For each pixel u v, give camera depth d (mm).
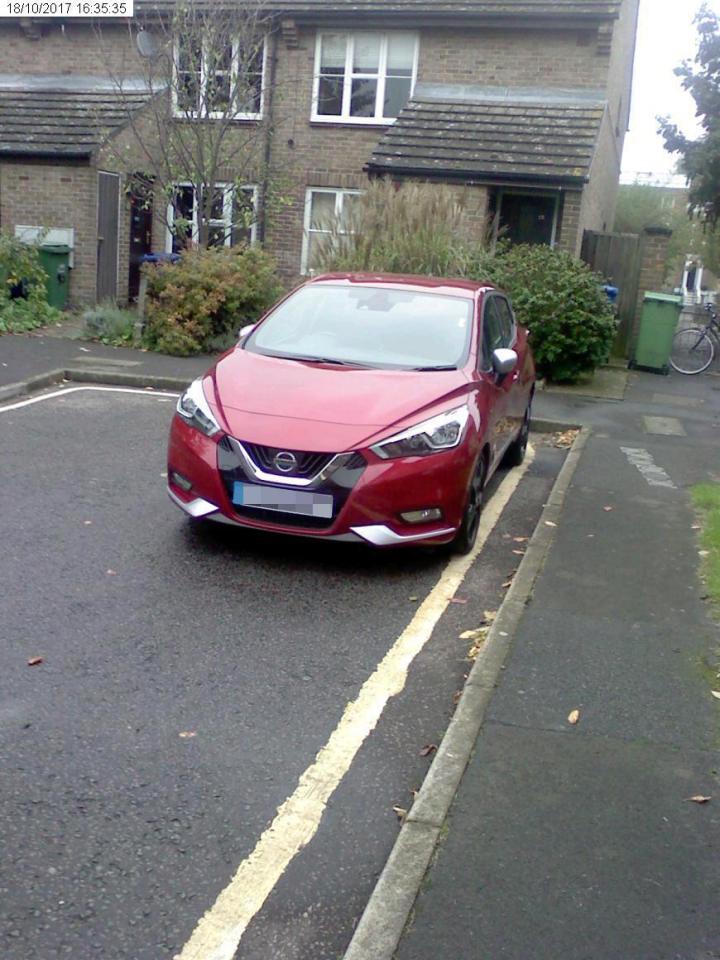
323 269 14852
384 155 17719
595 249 17438
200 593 5762
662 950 2928
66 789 3775
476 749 4012
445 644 5316
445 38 19266
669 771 3914
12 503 7156
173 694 4562
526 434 9766
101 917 3117
